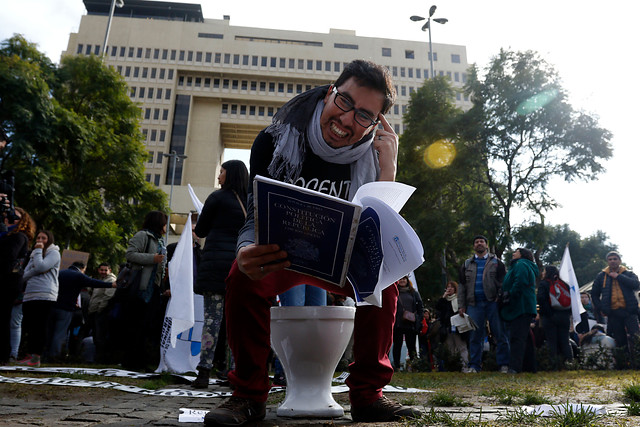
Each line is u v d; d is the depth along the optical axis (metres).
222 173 4.38
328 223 1.55
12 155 17.19
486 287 7.30
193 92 76.06
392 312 2.04
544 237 20.11
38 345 5.48
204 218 4.25
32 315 5.52
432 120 23.66
